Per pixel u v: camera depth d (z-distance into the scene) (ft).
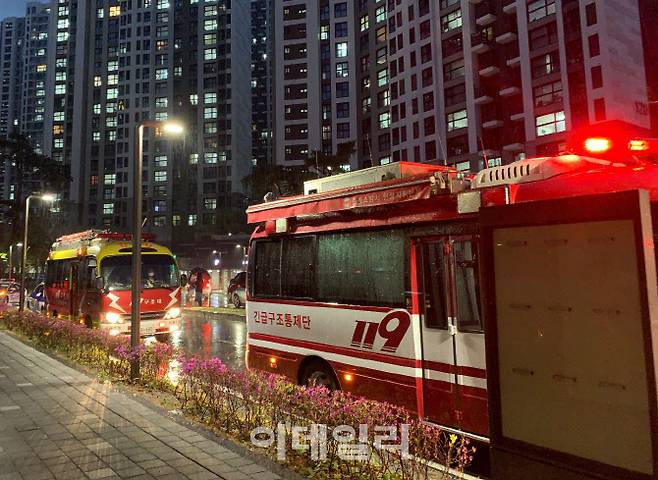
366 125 224.74
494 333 10.03
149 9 316.81
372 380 19.03
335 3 240.32
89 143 318.24
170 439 17.70
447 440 15.76
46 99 334.85
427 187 17.35
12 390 25.45
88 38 330.54
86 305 48.44
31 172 250.37
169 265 49.39
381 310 18.94
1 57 519.60
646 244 8.00
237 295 88.84
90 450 16.60
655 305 7.91
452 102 175.22
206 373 21.18
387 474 13.69
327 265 21.90
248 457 15.79
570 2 139.03
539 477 9.09
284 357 23.93
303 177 124.16
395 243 18.61
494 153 161.17
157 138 303.68
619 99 130.41
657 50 143.43
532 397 9.34
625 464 8.01
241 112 309.01
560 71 140.87
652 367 7.76
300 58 248.52
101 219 308.40
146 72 312.50
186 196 294.46
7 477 14.40
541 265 9.35
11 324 55.57
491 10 165.07
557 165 14.67
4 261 170.09
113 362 30.37
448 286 16.44
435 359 16.76
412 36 192.65
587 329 8.63
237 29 308.19
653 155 14.65
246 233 239.30
